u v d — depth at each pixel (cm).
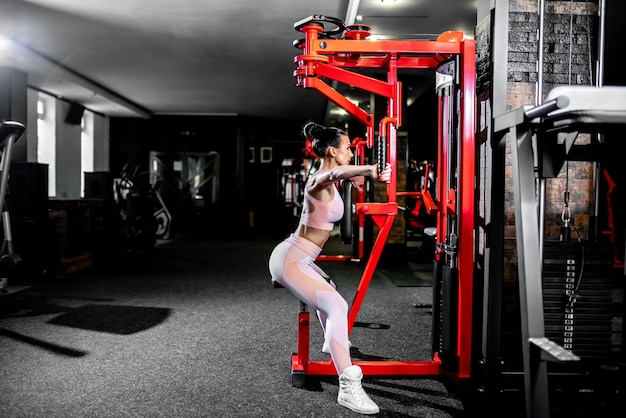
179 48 699
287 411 249
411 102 1017
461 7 525
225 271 696
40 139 1003
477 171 303
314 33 279
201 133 1298
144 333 386
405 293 546
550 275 255
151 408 251
